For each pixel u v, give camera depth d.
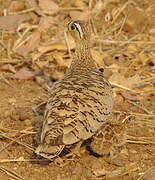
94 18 19.05
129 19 18.70
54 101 11.37
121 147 12.88
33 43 17.44
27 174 11.81
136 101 15.03
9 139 13.06
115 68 16.50
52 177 11.73
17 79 16.03
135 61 16.88
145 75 16.36
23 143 12.80
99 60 16.55
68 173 11.88
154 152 12.77
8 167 12.04
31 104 14.60
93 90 11.62
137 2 20.02
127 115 14.10
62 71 16.50
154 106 14.83
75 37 13.02
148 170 11.88
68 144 10.68
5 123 13.70
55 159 12.19
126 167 12.12
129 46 17.55
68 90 11.50
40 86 15.73
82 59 13.04
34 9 19.12
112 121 13.65
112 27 18.77
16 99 14.88
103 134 13.02
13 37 17.97
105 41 17.70
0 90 15.37
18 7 19.11
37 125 13.50
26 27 18.30
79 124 10.97
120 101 14.98
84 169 11.99
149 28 18.69
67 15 19.09
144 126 13.77
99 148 12.76
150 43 17.80
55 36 17.89
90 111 11.25
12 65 16.78
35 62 16.66
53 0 20.03
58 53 17.12
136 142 13.06
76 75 12.19
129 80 15.74
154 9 19.45
